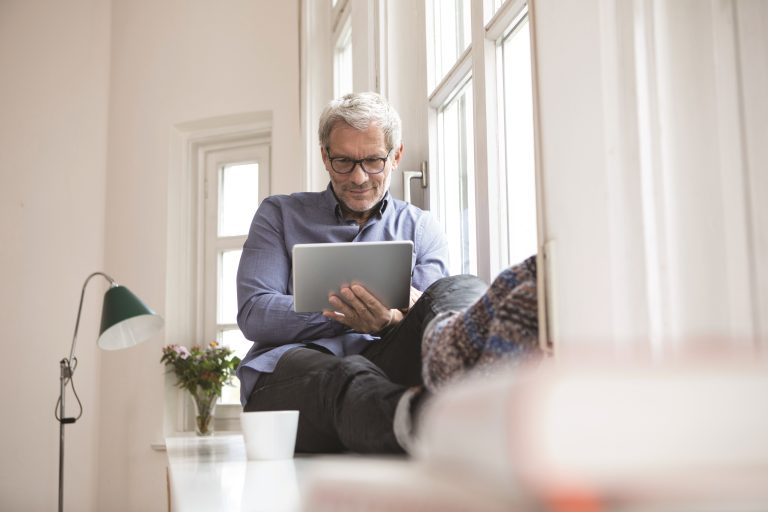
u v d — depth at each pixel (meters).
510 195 2.01
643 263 0.90
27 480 4.58
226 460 1.36
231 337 4.59
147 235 4.62
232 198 4.70
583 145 0.95
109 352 4.59
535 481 0.19
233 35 4.56
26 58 4.95
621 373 0.21
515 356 0.86
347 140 1.97
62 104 4.87
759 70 0.92
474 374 0.86
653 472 0.20
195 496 0.78
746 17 0.93
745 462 0.20
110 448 4.51
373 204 2.03
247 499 0.73
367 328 1.65
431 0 2.70
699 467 0.20
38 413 4.62
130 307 3.64
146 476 4.39
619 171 0.92
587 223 0.93
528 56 1.85
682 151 0.92
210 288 4.65
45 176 4.83
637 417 0.20
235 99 4.49
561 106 1.00
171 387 4.48
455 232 2.46
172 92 4.67
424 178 2.66
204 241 4.70
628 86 0.93
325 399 1.27
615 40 0.94
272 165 4.34
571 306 0.86
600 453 0.20
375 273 1.61
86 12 4.92
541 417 0.20
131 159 4.72
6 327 4.73
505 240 2.04
